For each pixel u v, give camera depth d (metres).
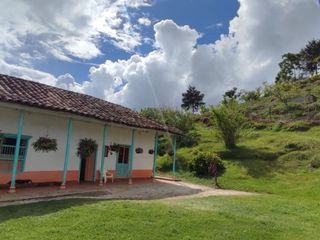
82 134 17.02
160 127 20.20
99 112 16.39
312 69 73.75
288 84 48.81
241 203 13.02
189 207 11.42
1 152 13.80
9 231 7.53
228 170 22.36
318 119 33.81
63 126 16.11
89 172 17.69
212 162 21.66
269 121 35.84
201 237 8.08
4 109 13.86
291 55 76.00
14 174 12.72
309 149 24.03
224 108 27.70
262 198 14.79
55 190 13.70
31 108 12.95
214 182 20.25
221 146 27.77
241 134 28.20
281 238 8.59
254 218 10.44
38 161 15.02
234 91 60.56
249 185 19.02
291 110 39.47
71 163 16.52
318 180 18.97
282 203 13.51
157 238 7.76
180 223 9.01
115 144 18.75
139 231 8.10
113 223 8.49
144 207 10.49
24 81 16.20
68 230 7.78
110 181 18.03
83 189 14.62
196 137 31.36
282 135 29.30
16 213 9.16
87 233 7.68
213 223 9.34
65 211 9.41
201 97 84.62
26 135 14.55
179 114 32.75
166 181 20.36
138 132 20.81
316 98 41.22
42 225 8.06
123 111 20.20
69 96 17.38
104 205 10.45
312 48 73.31
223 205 12.34
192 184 19.83
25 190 13.21
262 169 21.95
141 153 21.08
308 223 10.44
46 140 15.10
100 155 18.02
